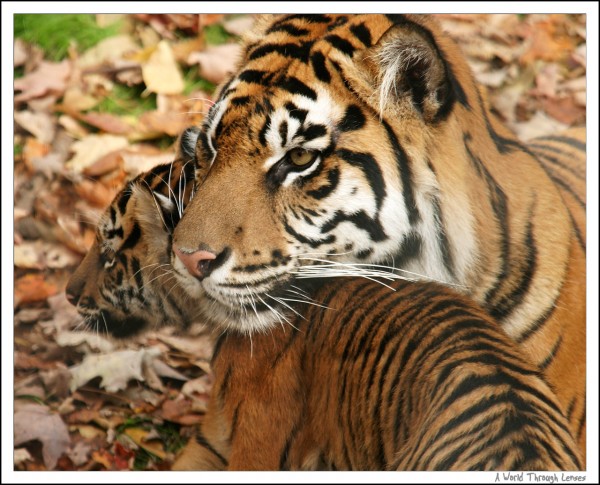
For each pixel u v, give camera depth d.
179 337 7.62
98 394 7.27
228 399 6.02
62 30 9.63
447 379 4.66
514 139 6.64
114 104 9.30
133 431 6.96
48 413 6.98
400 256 5.80
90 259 7.53
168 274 7.16
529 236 6.14
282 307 5.77
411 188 5.70
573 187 6.93
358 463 5.25
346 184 5.66
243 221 5.57
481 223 5.91
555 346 6.19
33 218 8.52
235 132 5.71
